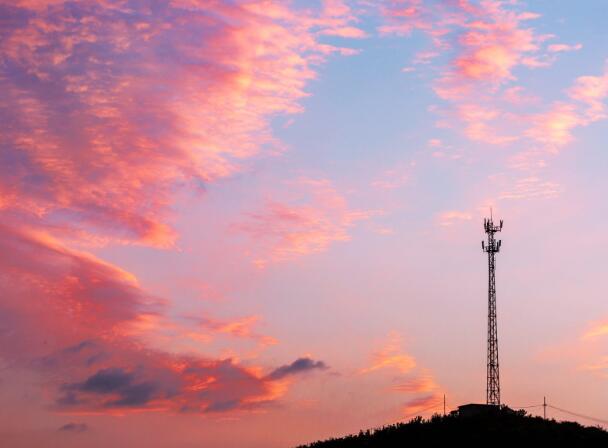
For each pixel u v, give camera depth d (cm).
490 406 12812
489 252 13912
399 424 12669
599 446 10738
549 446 10812
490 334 13550
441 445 11244
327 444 12344
